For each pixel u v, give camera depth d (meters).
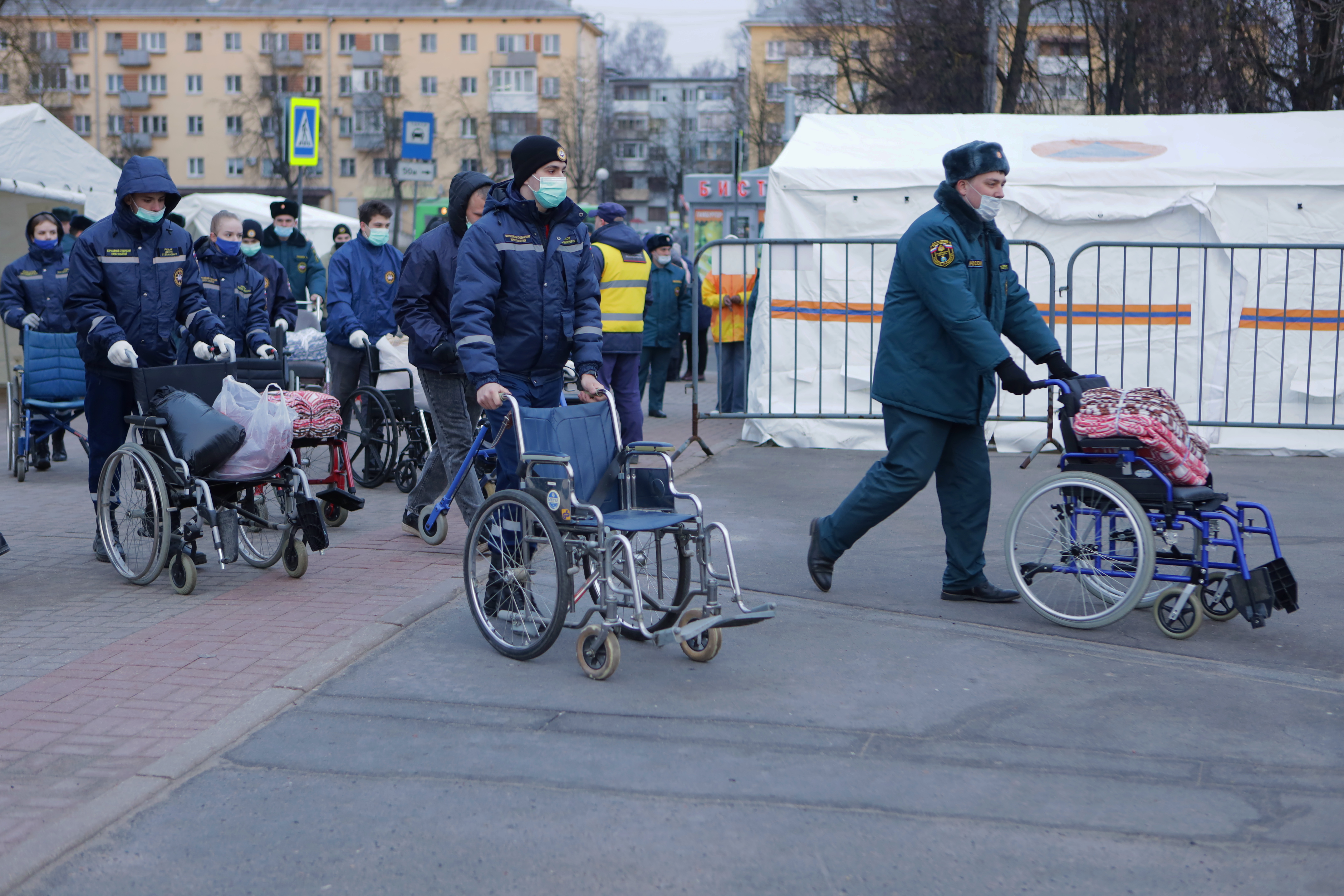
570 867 3.19
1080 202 9.98
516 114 87.31
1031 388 5.21
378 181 86.81
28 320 9.48
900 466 5.55
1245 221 9.88
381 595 5.79
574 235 5.20
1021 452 10.21
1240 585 5.03
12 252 16.14
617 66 108.94
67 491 9.02
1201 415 10.07
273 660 4.77
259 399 5.96
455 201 6.45
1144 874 3.16
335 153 86.94
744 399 12.68
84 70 87.00
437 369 6.65
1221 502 5.15
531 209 5.08
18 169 15.05
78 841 3.30
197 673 4.63
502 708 4.32
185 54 86.62
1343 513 7.68
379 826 3.42
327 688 4.52
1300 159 9.99
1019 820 3.46
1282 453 10.05
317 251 24.50
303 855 3.25
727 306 12.51
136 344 6.41
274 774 3.76
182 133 87.31
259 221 21.92
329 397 6.23
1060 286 10.11
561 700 4.39
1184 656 4.92
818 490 8.55
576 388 8.97
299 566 6.11
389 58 85.81
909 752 3.94
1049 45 25.89
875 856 3.25
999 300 5.49
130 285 6.35
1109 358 10.12
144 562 6.06
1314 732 4.12
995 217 5.42
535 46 86.94
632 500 4.90
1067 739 4.05
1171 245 9.49
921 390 5.46
